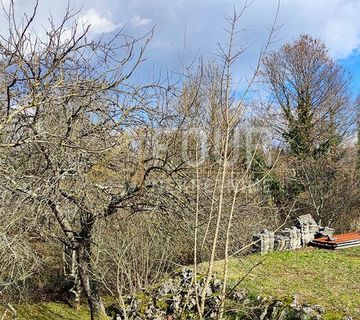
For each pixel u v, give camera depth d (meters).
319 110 22.97
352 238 12.96
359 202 18.72
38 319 9.35
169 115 6.86
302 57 23.42
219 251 8.30
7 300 9.72
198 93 5.31
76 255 8.05
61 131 6.98
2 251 5.76
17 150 6.64
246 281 8.55
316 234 13.18
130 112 6.95
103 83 6.00
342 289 8.44
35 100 4.98
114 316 8.38
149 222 7.86
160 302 8.21
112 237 7.95
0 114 5.57
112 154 6.82
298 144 20.42
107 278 8.42
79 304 10.10
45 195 6.00
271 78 21.34
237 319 7.20
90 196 7.36
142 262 8.66
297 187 18.31
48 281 10.51
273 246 11.60
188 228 7.23
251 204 8.12
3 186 5.73
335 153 20.61
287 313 7.18
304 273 9.45
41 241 8.97
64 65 6.42
